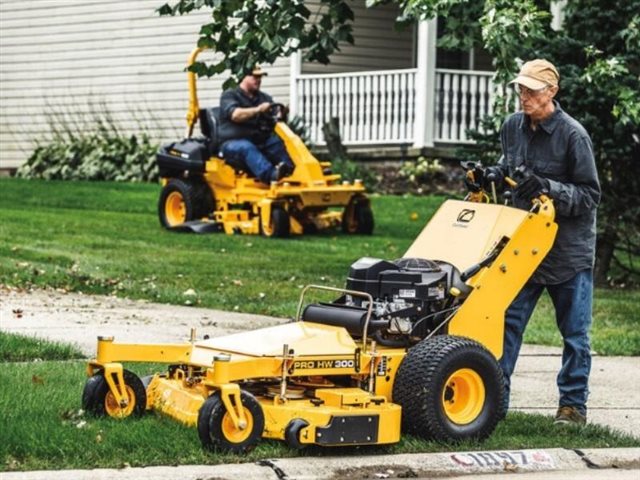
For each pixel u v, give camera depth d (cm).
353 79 2838
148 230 2117
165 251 1895
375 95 2806
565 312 961
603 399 1072
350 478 799
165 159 2134
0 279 1614
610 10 1714
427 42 2730
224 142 2105
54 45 3353
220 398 800
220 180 2106
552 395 1075
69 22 3322
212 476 771
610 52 1733
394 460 822
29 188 2725
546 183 920
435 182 2675
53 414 877
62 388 972
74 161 3069
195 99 2150
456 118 2745
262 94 2144
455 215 944
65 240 1975
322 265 1803
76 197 2578
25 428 826
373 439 824
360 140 2831
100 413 877
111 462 784
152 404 894
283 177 2069
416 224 2233
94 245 1931
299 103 2911
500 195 978
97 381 875
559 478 828
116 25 3241
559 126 943
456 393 870
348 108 2842
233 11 1538
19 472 761
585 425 948
